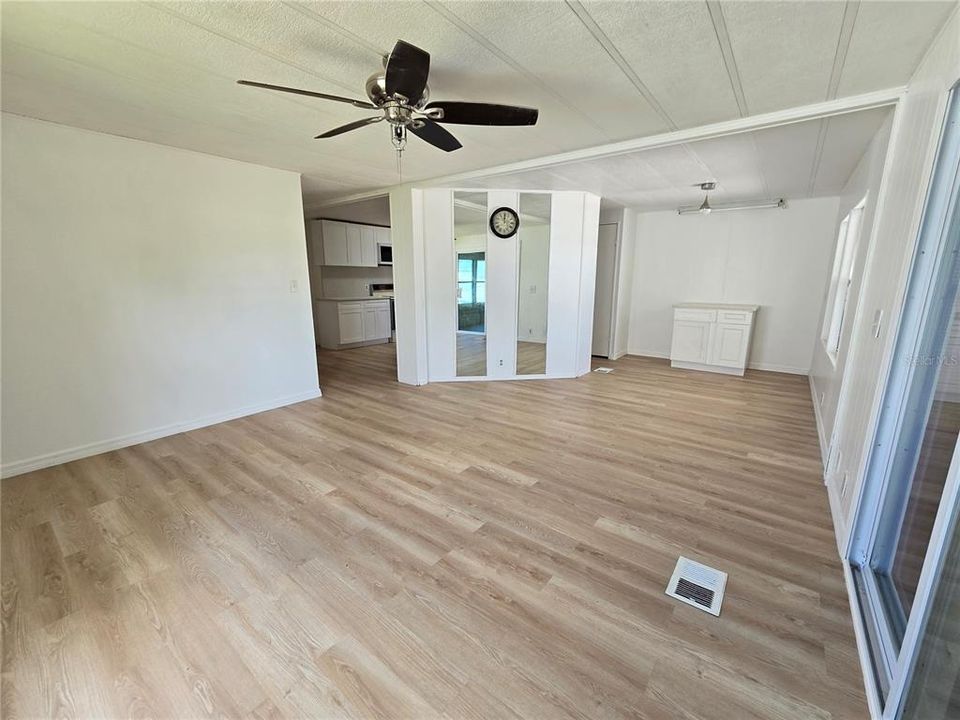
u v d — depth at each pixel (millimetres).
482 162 3613
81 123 2709
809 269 5223
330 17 1586
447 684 1363
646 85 2127
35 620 1603
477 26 1640
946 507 1056
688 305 5746
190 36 1719
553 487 2574
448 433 3455
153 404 3322
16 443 2727
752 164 3467
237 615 1630
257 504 2393
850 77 2002
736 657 1444
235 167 3617
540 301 6430
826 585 1767
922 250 1562
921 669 1112
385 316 8016
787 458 2961
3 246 2586
